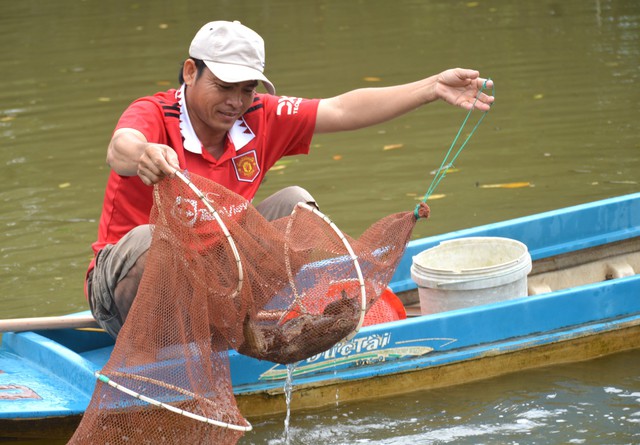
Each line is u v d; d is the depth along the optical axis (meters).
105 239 5.60
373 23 18.70
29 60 16.77
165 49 17.02
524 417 5.73
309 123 5.82
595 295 6.50
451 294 6.28
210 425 4.85
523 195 9.41
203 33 5.23
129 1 22.64
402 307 6.55
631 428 5.54
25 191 10.20
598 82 13.15
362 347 5.94
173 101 5.43
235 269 4.79
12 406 5.34
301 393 5.85
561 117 11.80
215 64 5.16
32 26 20.14
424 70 14.43
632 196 7.62
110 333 5.70
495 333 6.26
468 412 5.83
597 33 16.20
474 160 10.58
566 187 9.55
